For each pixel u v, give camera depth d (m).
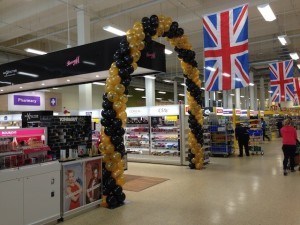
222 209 4.75
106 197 5.08
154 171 8.46
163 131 10.27
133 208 4.96
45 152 4.46
